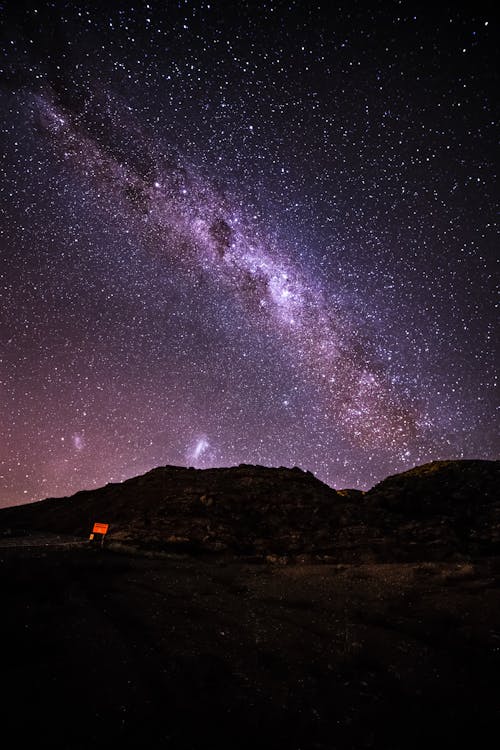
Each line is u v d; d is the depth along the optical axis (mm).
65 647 6184
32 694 4703
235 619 8508
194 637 7203
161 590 10750
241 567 15422
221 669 5898
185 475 27656
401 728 4605
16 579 9688
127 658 6000
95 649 6227
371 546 17891
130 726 4270
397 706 5098
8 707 4379
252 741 4230
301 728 4531
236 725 4496
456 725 4656
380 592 11023
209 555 17984
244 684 5488
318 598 10523
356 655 6602
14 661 5527
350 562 16312
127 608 8758
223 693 5180
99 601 9164
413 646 7059
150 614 8430
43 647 6062
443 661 6441
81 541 18906
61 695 4754
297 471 28469
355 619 8695
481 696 5309
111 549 17203
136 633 7191
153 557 16688
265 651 6777
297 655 6672
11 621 6957
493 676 5852
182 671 5707
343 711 4945
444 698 5285
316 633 7801
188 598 10109
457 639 7258
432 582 11773
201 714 4637
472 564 13812
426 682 5723
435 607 9258
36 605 8062
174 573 13461
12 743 3785
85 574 11820
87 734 4055
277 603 10062
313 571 14203
